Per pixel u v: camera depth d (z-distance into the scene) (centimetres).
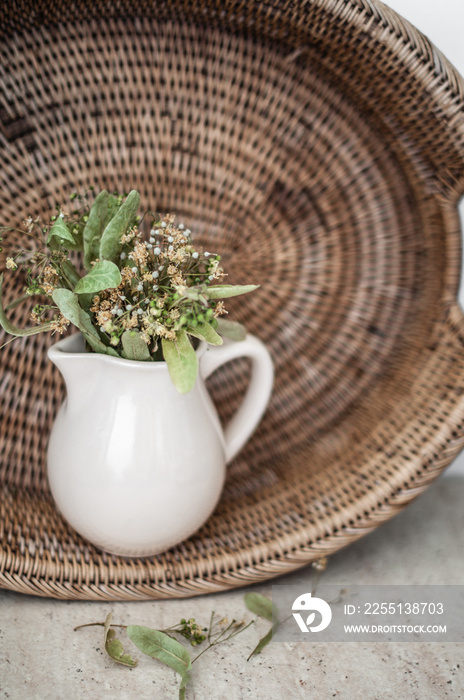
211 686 48
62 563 51
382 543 58
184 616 52
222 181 57
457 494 64
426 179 54
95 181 56
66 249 50
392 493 53
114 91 55
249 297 59
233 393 61
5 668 48
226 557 52
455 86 50
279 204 58
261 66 55
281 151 57
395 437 56
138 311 47
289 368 60
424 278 58
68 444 50
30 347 57
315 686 48
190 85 56
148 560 52
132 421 49
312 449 60
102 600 52
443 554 57
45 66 54
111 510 49
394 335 60
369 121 56
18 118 54
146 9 53
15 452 57
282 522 54
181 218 58
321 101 56
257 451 60
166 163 57
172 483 49
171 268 47
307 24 51
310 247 59
